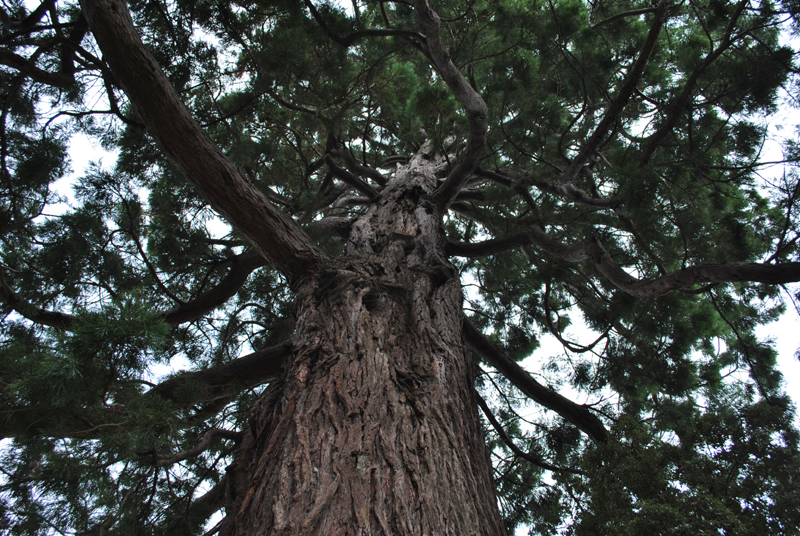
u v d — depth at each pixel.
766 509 2.57
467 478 2.46
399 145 9.05
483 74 5.74
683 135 5.51
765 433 2.85
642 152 5.45
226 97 5.50
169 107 3.07
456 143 6.86
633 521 2.44
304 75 4.92
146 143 5.16
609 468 2.92
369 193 6.37
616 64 5.49
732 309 6.80
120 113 4.78
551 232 6.73
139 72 2.90
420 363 3.20
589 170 6.05
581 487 3.06
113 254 5.34
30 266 4.89
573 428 6.59
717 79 4.77
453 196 5.82
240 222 3.65
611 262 4.77
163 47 4.62
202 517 4.51
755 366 6.53
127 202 5.20
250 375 4.36
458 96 4.38
